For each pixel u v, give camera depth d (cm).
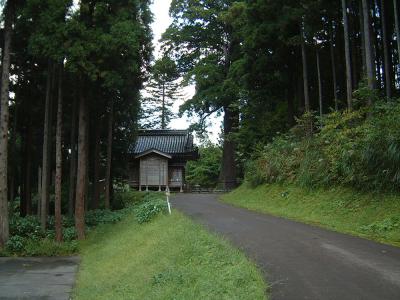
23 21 1756
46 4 1653
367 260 793
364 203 1259
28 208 2309
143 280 879
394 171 1210
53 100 2081
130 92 2102
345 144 1444
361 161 1345
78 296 1012
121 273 1073
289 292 623
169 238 1128
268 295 613
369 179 1298
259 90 2517
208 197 2716
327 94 2419
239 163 3584
